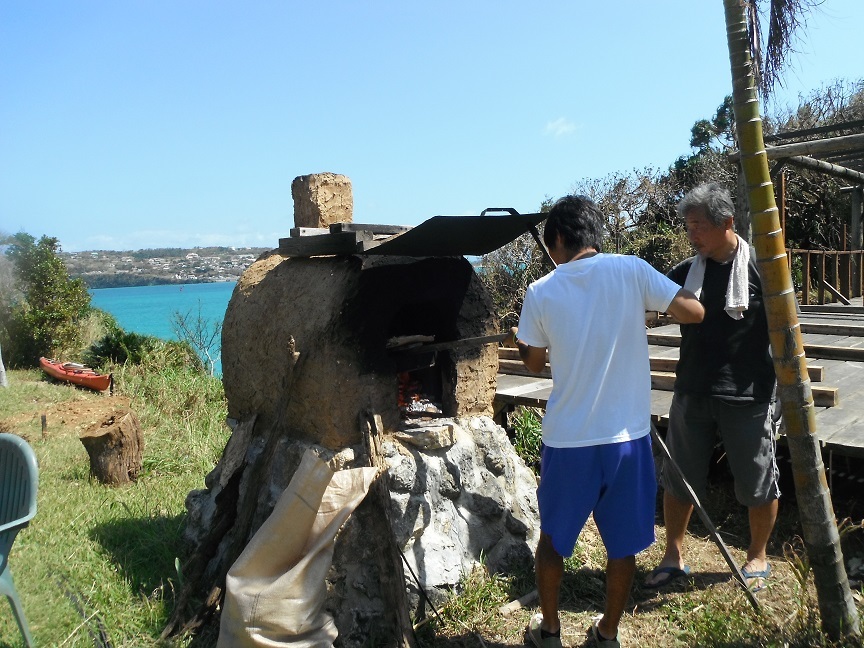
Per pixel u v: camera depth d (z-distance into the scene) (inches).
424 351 142.9
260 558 115.3
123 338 490.6
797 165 325.7
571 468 107.0
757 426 129.2
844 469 188.2
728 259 129.4
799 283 540.4
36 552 157.6
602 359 106.7
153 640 125.7
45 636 123.4
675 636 122.1
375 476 126.2
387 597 122.3
